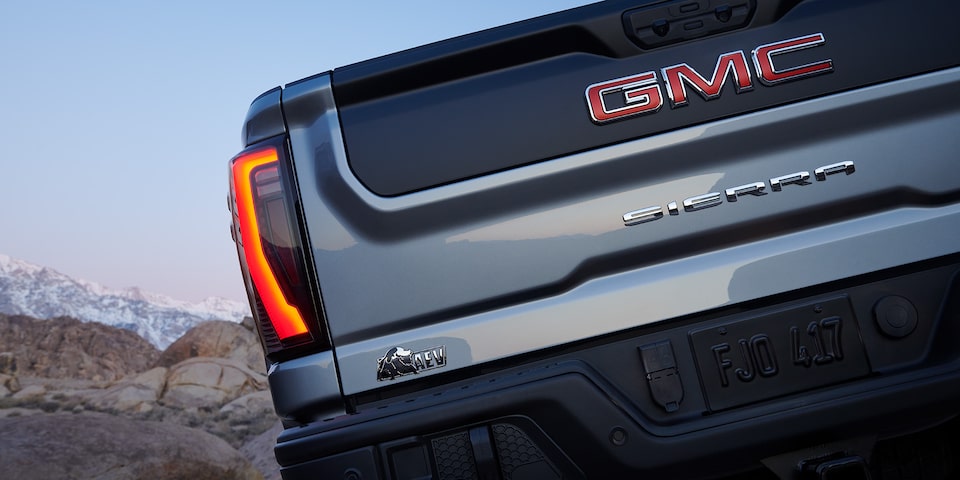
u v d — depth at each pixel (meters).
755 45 2.28
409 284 2.23
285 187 2.25
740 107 2.25
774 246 2.24
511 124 2.25
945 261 2.28
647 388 2.24
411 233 2.23
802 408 2.19
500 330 2.22
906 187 2.26
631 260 2.23
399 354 2.22
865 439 2.23
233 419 22.23
